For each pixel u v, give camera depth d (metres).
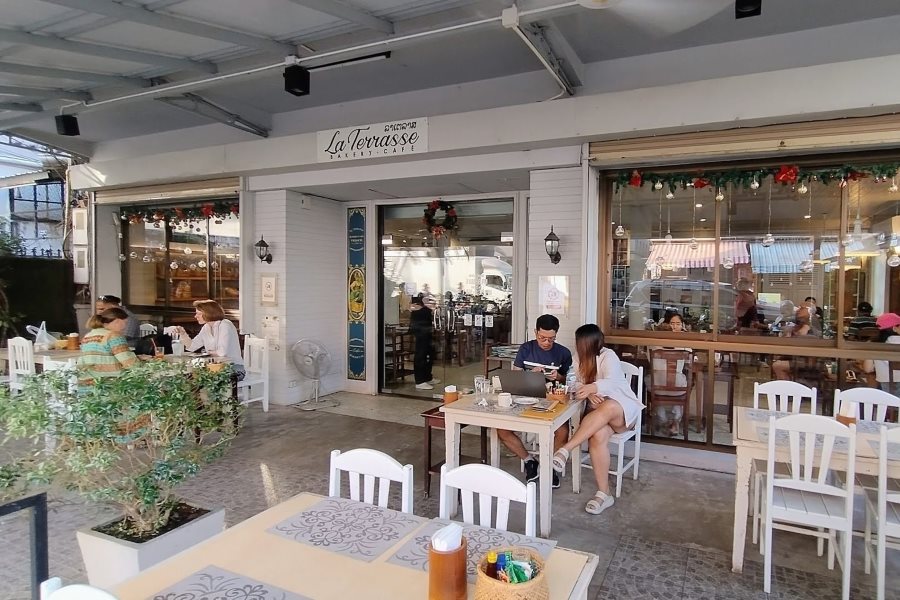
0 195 9.41
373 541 1.80
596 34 4.36
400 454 4.83
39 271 8.05
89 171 7.45
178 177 6.75
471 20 3.89
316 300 6.96
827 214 4.42
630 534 3.34
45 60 4.40
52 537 3.22
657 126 4.19
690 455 4.55
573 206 4.96
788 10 3.94
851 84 3.65
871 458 2.66
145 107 6.25
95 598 1.23
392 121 5.38
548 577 1.57
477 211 6.55
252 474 4.29
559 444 4.08
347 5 3.59
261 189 6.50
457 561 1.40
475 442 5.22
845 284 4.34
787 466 3.41
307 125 6.46
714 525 3.47
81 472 2.21
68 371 2.45
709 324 4.77
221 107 6.00
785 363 4.49
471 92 5.51
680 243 4.85
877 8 3.91
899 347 4.14
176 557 1.68
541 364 4.22
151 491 2.32
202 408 2.56
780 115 3.84
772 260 4.60
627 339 4.89
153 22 3.48
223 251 7.35
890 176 4.09
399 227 7.08
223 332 5.57
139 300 8.30
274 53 4.26
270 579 1.56
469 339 6.65
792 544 3.22
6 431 2.26
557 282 5.04
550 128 4.57
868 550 2.85
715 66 4.56
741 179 4.45
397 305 7.10
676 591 2.72
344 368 7.43
